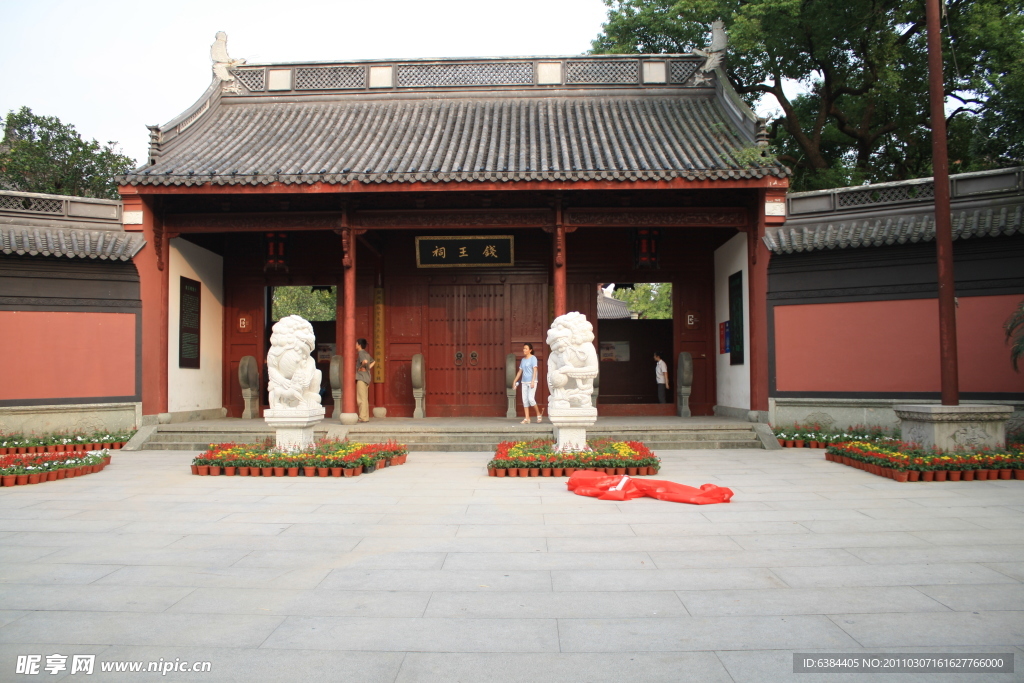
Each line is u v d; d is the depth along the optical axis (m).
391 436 13.36
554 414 10.38
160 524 6.77
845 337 13.47
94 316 13.66
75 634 4.01
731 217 14.59
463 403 17.55
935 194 10.67
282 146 15.48
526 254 17.67
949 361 10.38
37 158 20.92
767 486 8.73
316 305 46.03
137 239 13.92
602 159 14.32
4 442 12.25
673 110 17.31
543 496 8.12
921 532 6.30
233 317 17.78
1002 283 12.21
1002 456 9.31
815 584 4.84
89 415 13.55
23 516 7.13
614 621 4.17
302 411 10.54
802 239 13.56
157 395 14.29
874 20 18.67
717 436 13.30
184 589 4.80
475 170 13.40
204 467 9.84
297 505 7.67
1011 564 5.30
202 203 14.77
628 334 20.06
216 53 18.06
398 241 17.81
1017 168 12.29
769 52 20.31
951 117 20.59
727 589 4.75
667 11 21.81
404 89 18.17
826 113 21.84
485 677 3.43
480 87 18.16
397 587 4.82
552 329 10.58
